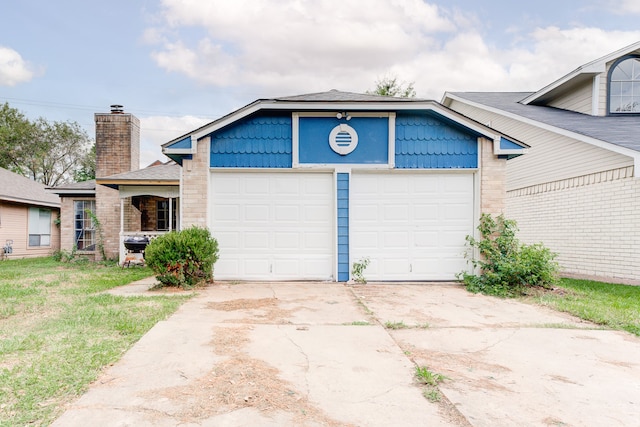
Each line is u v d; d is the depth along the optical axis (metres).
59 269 10.72
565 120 10.79
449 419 2.50
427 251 7.97
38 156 31.05
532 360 3.60
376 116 7.84
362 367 3.33
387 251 7.95
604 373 3.32
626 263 8.52
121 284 7.71
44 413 2.46
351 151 7.83
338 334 4.24
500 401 2.76
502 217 7.80
